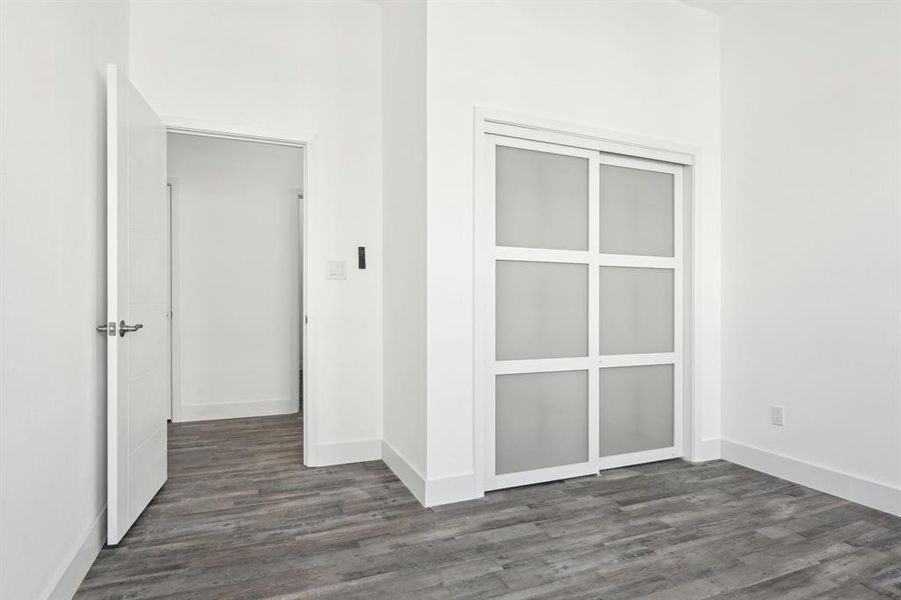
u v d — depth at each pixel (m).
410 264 2.88
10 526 1.38
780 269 3.06
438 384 2.64
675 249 3.39
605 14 3.10
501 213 2.86
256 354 4.60
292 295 4.70
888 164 2.54
